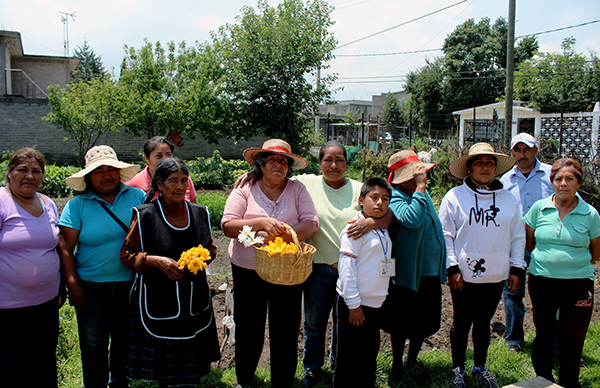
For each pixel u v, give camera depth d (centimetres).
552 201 344
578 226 327
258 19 1631
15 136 1786
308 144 2144
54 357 300
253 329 323
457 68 3356
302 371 359
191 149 2062
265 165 320
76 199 302
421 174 317
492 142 1361
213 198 964
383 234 301
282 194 330
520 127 2462
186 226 294
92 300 296
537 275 341
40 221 281
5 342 275
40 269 275
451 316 467
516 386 293
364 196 298
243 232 288
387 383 350
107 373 307
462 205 340
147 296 279
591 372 363
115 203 308
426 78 3494
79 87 1508
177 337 280
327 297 341
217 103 1623
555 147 1149
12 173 271
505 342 411
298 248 281
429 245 321
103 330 301
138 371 285
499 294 341
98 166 291
